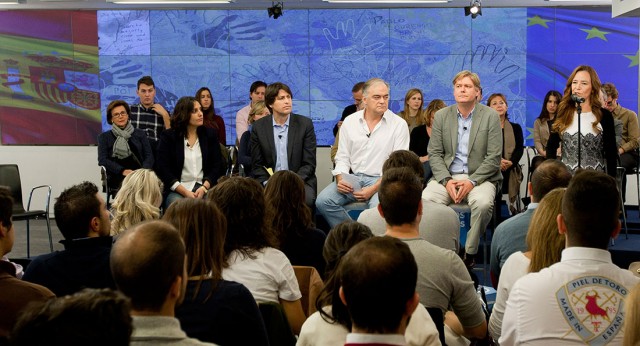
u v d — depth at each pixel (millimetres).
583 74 4762
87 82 8102
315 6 7867
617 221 1887
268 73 8023
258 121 5867
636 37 7715
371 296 1354
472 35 7848
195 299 1991
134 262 1426
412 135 6516
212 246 2150
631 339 1301
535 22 7793
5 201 2277
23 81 8117
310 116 8062
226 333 1991
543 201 2332
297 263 3146
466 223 5012
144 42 8023
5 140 8211
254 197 2564
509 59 7863
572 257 1895
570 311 1847
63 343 947
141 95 7156
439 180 5035
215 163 5875
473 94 5012
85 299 998
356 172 5484
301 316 2604
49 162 8227
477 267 5812
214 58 8031
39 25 8016
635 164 6734
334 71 7984
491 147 5039
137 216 3600
